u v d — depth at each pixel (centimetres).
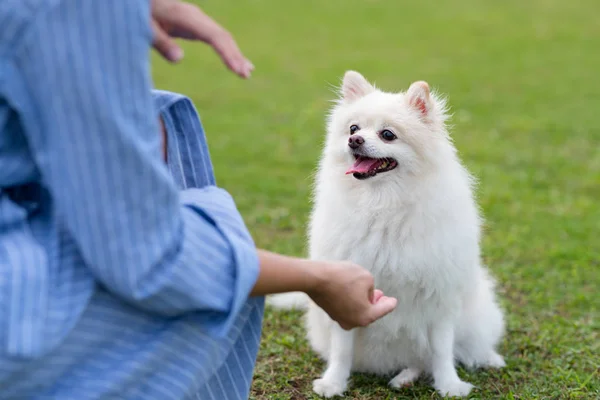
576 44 1625
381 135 368
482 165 814
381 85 1247
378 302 224
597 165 821
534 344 407
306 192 710
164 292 172
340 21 1883
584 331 423
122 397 182
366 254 346
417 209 345
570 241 590
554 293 486
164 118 235
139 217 164
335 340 358
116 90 159
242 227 203
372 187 354
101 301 177
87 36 156
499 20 1897
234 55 193
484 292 393
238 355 231
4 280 157
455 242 343
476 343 385
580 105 1130
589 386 352
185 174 240
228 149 873
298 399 345
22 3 153
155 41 179
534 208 673
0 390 161
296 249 555
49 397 172
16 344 154
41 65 155
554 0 2150
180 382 193
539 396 343
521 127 995
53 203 174
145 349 184
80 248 164
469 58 1494
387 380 376
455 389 351
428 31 1775
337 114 406
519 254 556
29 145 169
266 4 2078
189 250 176
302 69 1385
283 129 971
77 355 175
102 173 160
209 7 2016
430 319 355
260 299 232
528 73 1366
